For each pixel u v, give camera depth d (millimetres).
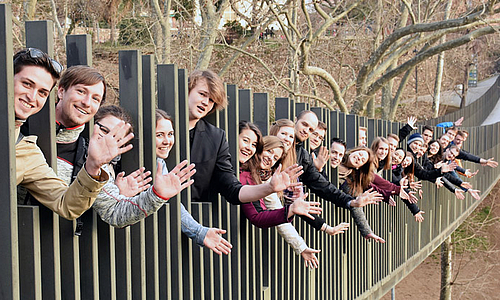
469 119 34844
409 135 9727
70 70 2301
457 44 15438
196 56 13477
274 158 3969
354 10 17703
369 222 7391
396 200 8977
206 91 3309
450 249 22172
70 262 2414
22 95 1956
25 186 2111
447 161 10484
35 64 1950
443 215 12711
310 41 12305
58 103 2340
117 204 2402
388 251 8523
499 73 64938
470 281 23312
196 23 12359
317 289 5676
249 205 3840
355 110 17094
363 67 15820
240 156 3893
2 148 1933
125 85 2787
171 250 3182
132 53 2766
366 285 7469
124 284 2762
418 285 25547
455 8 23891
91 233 2504
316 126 4758
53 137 2250
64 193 2072
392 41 15031
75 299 2422
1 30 1883
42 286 2301
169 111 3135
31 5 10031
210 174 3406
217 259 3732
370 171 6043
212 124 3584
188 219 3229
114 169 2830
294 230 4480
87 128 2518
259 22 12984
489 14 13312
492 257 27797
